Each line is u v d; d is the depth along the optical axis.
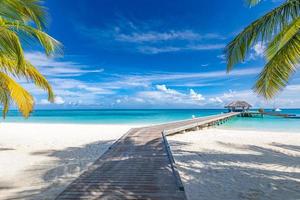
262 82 5.93
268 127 25.69
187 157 9.44
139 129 16.73
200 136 15.77
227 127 25.67
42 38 6.77
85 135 15.92
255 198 5.36
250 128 24.44
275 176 7.02
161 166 6.81
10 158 9.08
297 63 5.54
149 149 9.42
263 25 5.68
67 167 7.82
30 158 9.11
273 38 6.12
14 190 5.66
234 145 12.27
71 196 4.61
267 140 14.01
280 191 5.79
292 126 26.86
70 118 46.97
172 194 4.70
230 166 8.12
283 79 5.74
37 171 7.34
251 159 9.21
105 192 4.81
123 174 6.01
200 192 5.70
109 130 19.17
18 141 13.28
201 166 8.08
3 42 5.60
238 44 6.00
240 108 51.44
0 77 8.50
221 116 33.38
